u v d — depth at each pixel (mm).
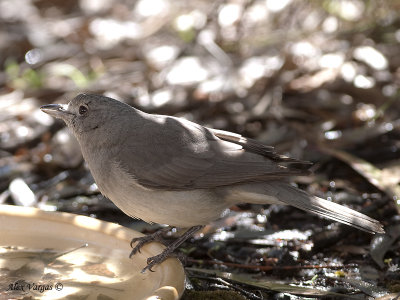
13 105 14867
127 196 8328
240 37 16281
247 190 8148
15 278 7297
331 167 12023
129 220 10820
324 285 8469
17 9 19359
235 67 15125
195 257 9492
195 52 15977
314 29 16375
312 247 9453
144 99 14250
